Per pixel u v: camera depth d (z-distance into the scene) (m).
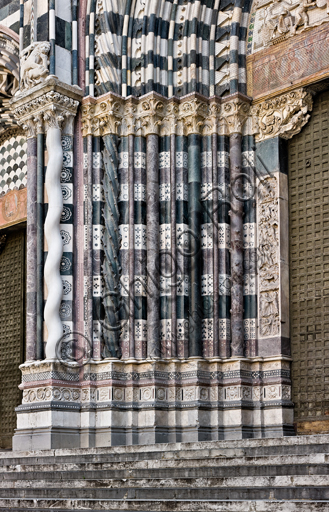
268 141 17.69
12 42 20.36
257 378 16.86
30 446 16.62
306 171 17.31
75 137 18.34
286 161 17.66
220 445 12.92
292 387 16.77
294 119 17.28
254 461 11.07
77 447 16.38
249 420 16.62
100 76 18.42
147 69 18.12
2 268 23.70
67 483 12.45
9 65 20.70
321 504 8.64
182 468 11.62
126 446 14.19
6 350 22.75
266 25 17.91
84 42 18.77
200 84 18.17
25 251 23.03
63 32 18.55
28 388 17.16
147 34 18.33
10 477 14.02
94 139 18.28
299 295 17.00
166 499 10.40
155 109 17.92
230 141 17.92
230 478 10.30
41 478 13.43
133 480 11.43
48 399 16.66
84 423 16.80
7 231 23.48
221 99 18.06
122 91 18.28
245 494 9.84
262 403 16.67
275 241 17.25
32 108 18.14
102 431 16.61
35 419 16.75
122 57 18.42
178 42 18.47
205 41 18.41
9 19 20.75
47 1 18.42
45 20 18.39
